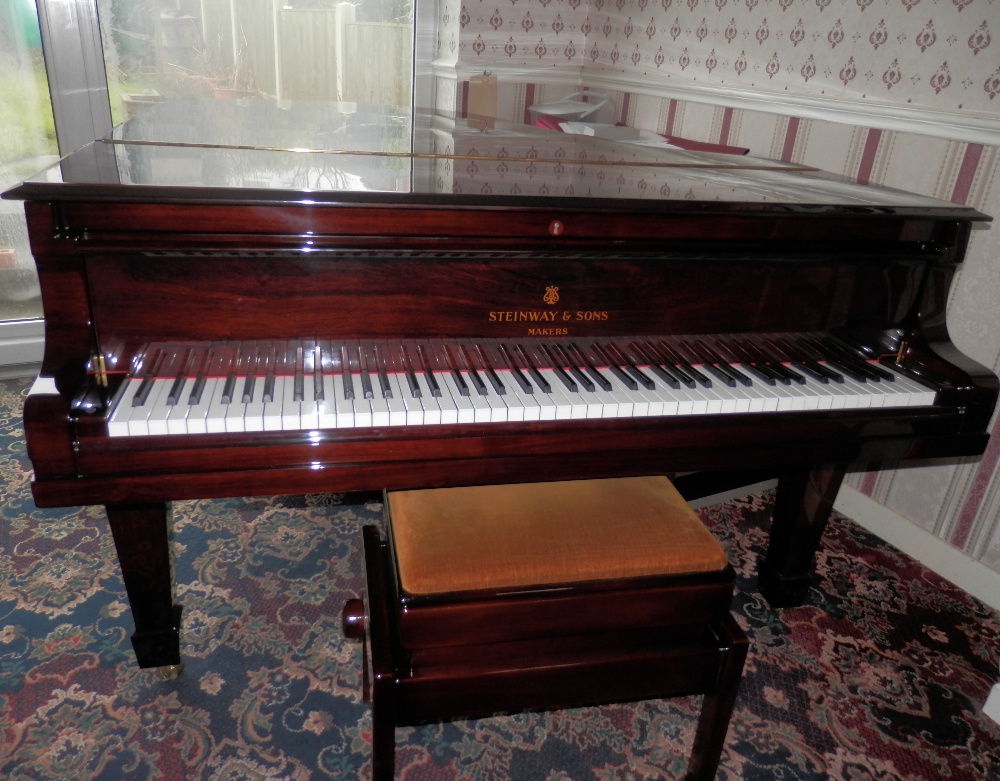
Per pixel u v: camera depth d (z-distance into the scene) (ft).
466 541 4.00
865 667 5.85
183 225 3.78
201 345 4.08
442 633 3.77
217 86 10.59
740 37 8.77
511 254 4.21
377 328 4.25
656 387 4.46
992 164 6.24
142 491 3.86
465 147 6.29
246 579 6.42
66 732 4.87
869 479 7.72
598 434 4.25
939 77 6.62
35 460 3.72
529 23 11.23
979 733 5.29
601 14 11.23
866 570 7.09
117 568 6.46
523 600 3.80
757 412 4.48
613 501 4.48
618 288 4.48
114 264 3.83
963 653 6.08
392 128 7.36
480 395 4.20
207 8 10.14
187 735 4.91
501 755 4.94
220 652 5.61
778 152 8.34
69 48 9.49
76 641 5.63
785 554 6.18
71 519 7.10
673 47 9.85
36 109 9.68
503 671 3.82
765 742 5.12
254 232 3.86
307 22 10.72
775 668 5.78
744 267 4.63
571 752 5.00
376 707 3.64
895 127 6.95
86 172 4.15
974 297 6.56
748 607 6.44
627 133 8.71
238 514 7.34
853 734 5.23
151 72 10.15
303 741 4.92
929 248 4.79
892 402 4.71
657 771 4.90
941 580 7.02
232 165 4.75
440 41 11.45
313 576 6.50
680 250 4.35
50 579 6.29
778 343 4.90
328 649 5.70
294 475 3.98
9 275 10.04
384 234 3.99
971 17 6.29
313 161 5.12
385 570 4.27
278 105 8.93
